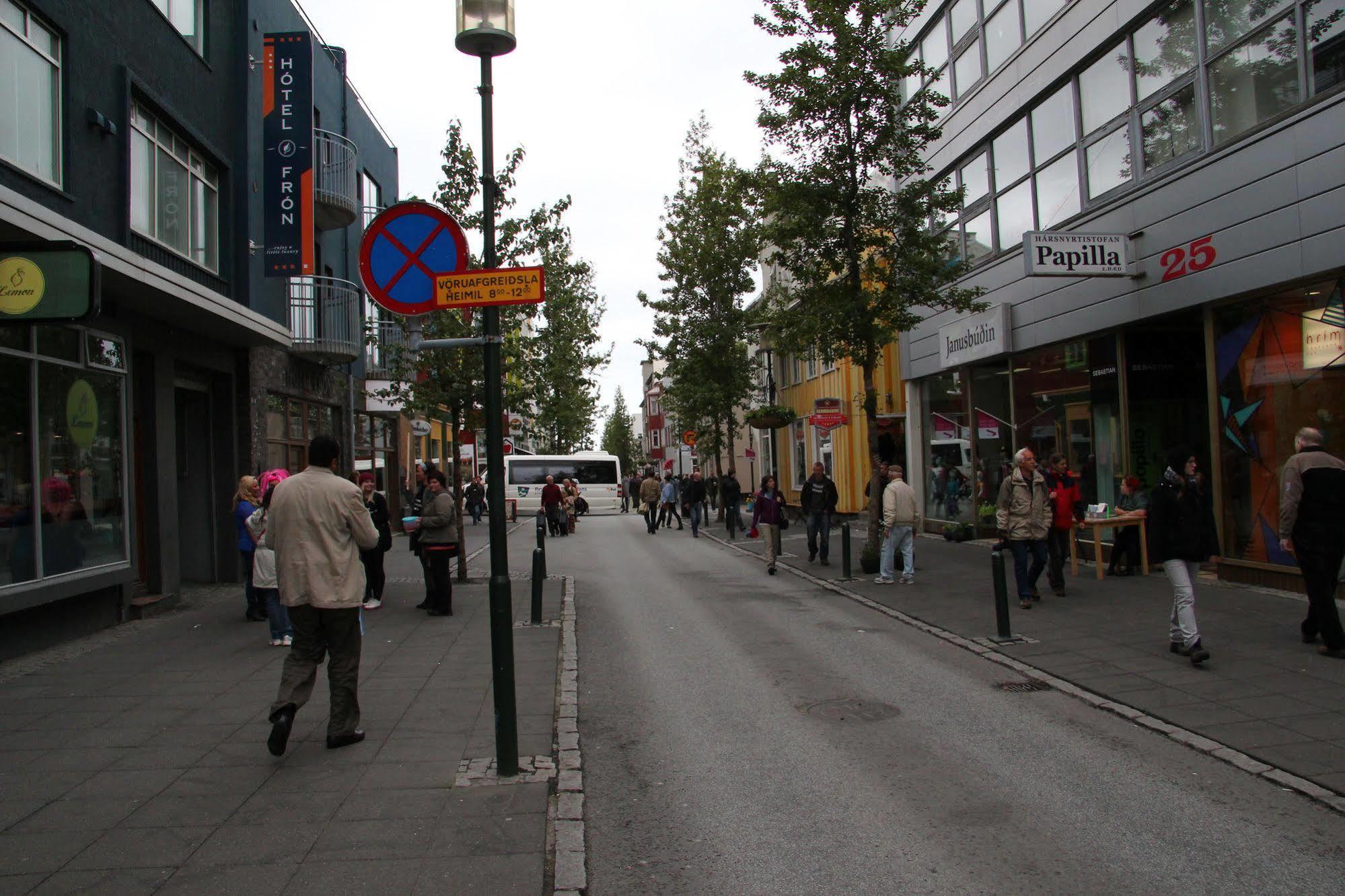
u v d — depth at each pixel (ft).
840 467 91.71
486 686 25.63
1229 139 36.94
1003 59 53.83
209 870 13.69
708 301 101.65
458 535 48.60
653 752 20.02
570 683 26.32
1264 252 34.83
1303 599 33.55
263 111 51.31
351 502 19.44
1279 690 22.82
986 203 57.11
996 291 55.93
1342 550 25.64
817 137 47.09
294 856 14.23
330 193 58.39
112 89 36.37
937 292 49.83
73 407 33.24
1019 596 37.40
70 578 31.68
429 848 14.55
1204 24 38.09
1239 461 37.50
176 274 35.32
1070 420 49.85
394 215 18.70
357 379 70.85
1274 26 34.53
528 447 167.53
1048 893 12.94
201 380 47.11
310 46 51.42
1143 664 26.25
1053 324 49.78
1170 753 19.15
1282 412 34.99
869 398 49.32
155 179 40.50
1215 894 12.84
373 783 17.53
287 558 19.11
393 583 49.85
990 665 27.73
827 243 48.16
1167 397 44.83
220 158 46.68
